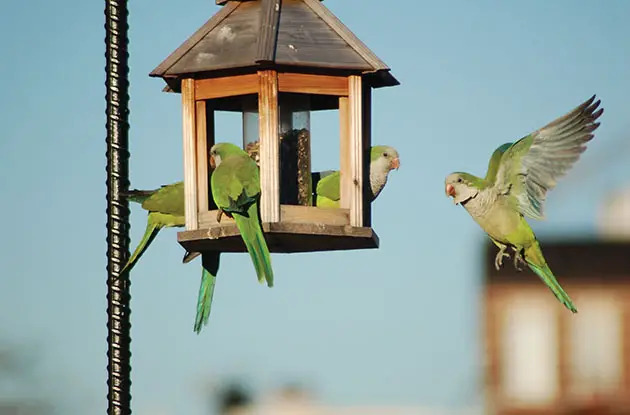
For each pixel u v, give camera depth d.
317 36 11.67
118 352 9.11
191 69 11.63
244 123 12.25
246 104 12.22
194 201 11.81
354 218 11.63
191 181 11.82
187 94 11.83
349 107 11.69
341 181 11.72
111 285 9.20
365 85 12.41
